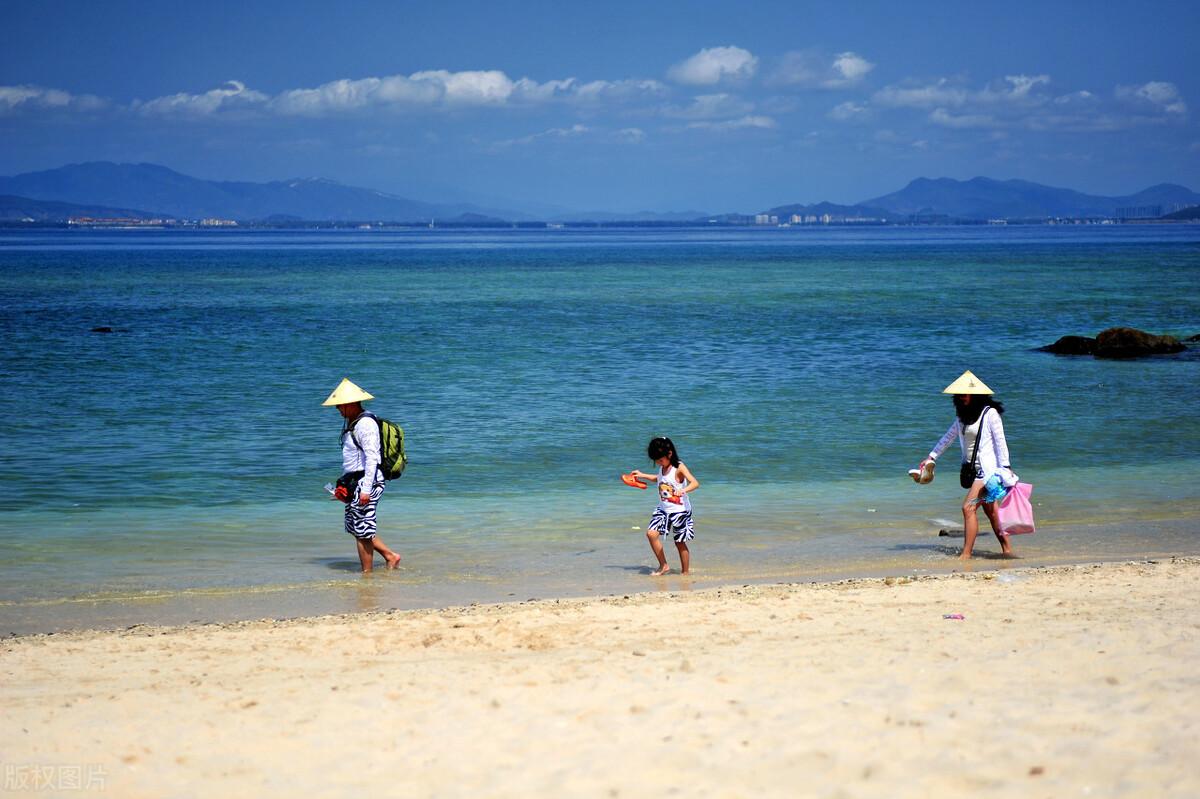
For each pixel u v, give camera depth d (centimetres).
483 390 2630
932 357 3347
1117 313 5050
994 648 738
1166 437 1995
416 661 775
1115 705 588
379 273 9744
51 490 1573
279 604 1009
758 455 1841
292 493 1564
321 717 630
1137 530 1301
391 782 524
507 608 945
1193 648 712
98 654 816
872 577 1088
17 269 10169
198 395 2544
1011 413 2284
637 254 15538
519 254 15738
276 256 14575
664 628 852
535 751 555
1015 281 7850
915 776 498
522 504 1485
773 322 4622
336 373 2961
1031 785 484
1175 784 475
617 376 2889
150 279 8481
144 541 1275
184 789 528
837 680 664
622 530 1331
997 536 1186
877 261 12100
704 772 515
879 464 1767
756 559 1176
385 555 1145
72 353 3428
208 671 763
